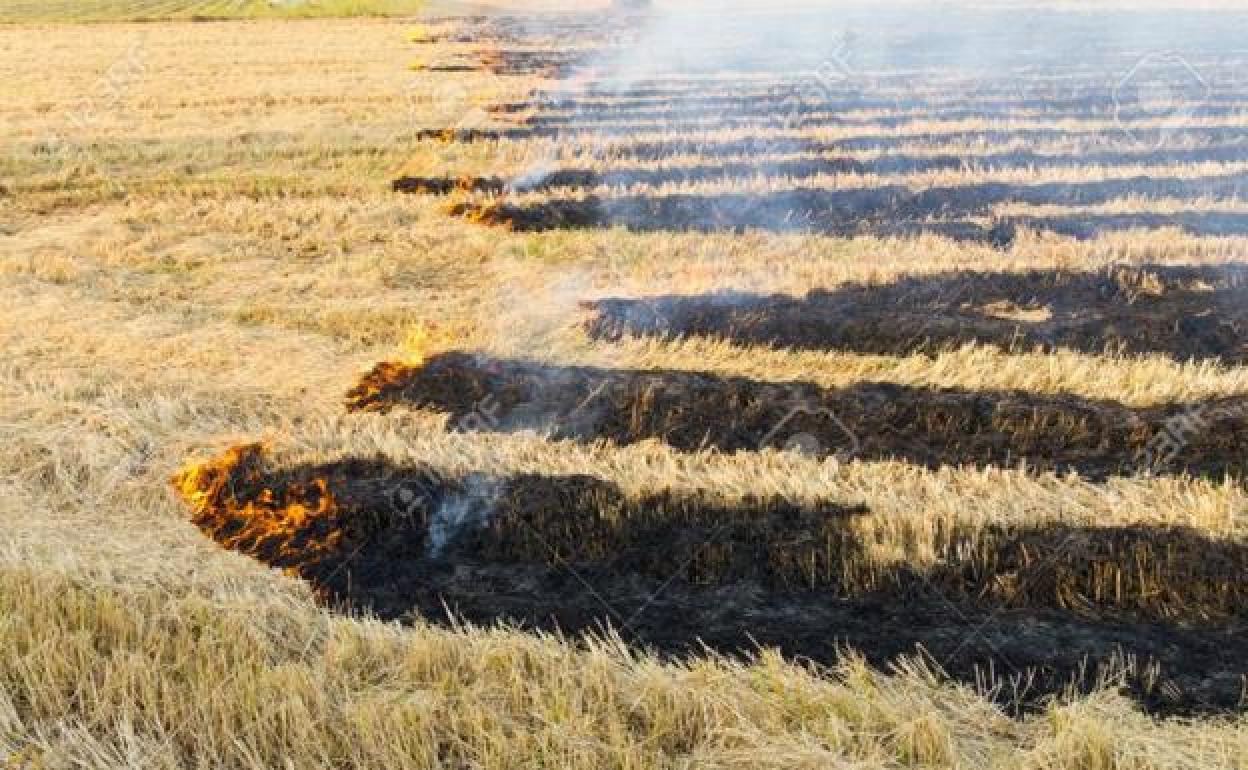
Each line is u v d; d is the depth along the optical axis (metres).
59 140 18.95
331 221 14.08
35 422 8.32
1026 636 5.95
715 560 6.66
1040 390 8.73
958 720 5.24
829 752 4.93
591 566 6.75
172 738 5.09
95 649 5.66
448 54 31.06
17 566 6.27
